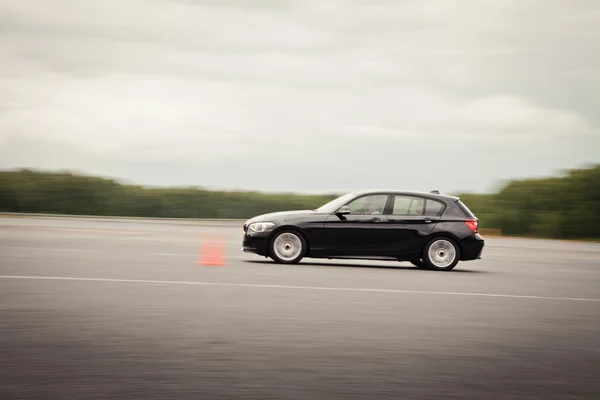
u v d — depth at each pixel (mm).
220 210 57594
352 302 12430
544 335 9898
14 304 11086
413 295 13688
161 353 8055
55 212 57719
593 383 7344
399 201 19766
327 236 19297
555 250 32469
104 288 13203
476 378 7395
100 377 6988
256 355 8094
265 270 17469
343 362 7891
